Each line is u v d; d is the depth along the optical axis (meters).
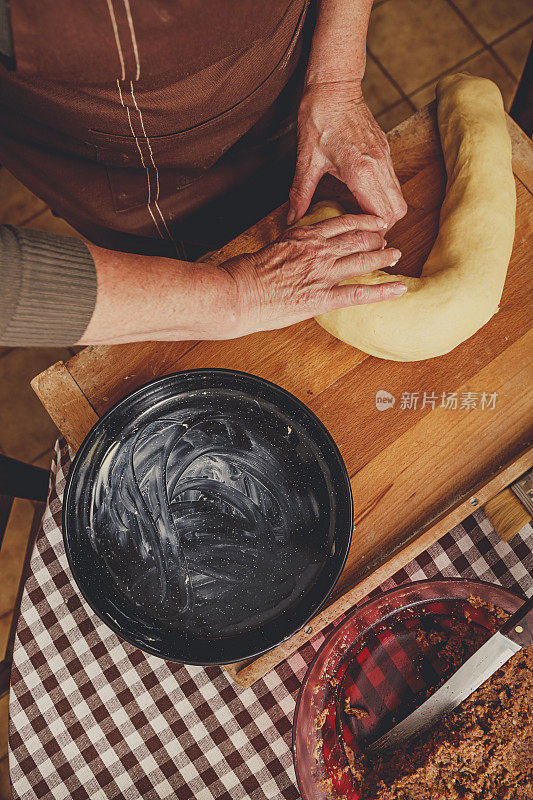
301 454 0.90
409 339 0.89
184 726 1.00
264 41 0.77
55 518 1.05
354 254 0.82
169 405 0.91
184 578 0.89
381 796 0.87
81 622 1.03
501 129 0.96
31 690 1.02
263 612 0.88
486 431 0.96
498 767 0.88
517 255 0.99
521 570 1.01
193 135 0.86
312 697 0.85
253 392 0.90
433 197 1.00
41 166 0.92
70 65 0.65
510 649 0.76
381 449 0.96
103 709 1.01
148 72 0.70
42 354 1.84
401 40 1.91
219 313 0.76
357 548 0.95
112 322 0.68
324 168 0.93
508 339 0.98
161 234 1.06
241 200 1.09
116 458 0.90
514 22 1.90
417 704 0.92
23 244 0.60
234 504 0.90
